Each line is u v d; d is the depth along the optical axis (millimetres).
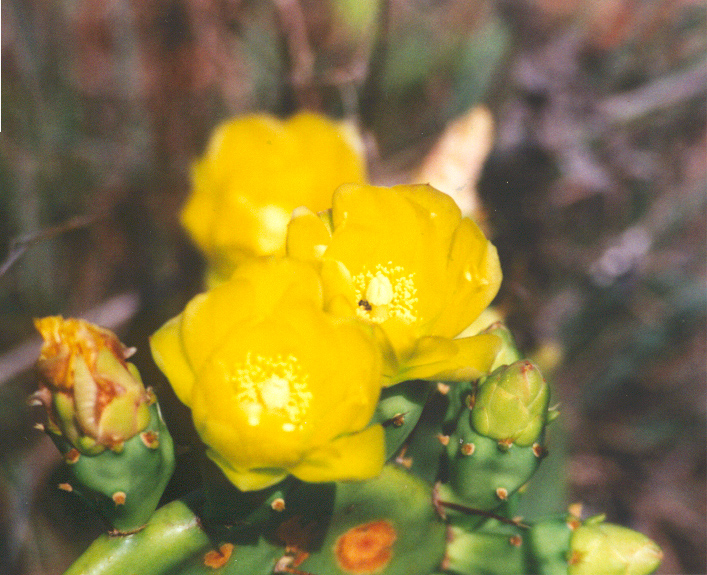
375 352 355
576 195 839
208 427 347
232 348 359
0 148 700
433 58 831
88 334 366
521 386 406
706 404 908
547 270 859
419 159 758
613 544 421
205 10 748
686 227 953
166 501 425
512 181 804
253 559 405
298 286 362
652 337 890
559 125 810
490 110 812
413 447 441
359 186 384
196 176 494
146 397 372
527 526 437
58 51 737
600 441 895
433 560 438
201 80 759
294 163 486
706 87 939
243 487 353
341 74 769
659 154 965
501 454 414
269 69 792
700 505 876
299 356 363
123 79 756
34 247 706
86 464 369
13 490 653
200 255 671
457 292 384
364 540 421
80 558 382
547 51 859
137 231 709
